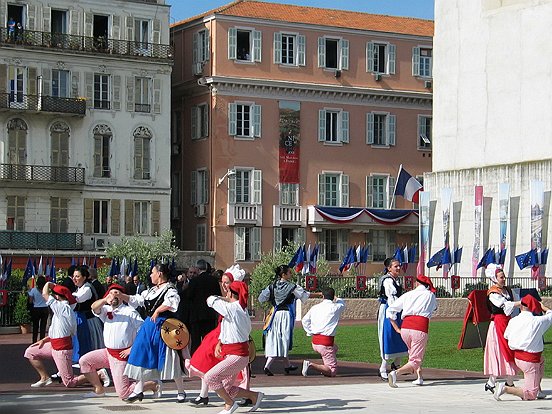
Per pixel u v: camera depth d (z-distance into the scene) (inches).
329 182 3570.4
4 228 3157.0
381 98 3644.2
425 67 3727.9
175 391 1021.2
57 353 1022.4
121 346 927.7
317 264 2994.6
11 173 3159.5
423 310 1082.7
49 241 3176.7
